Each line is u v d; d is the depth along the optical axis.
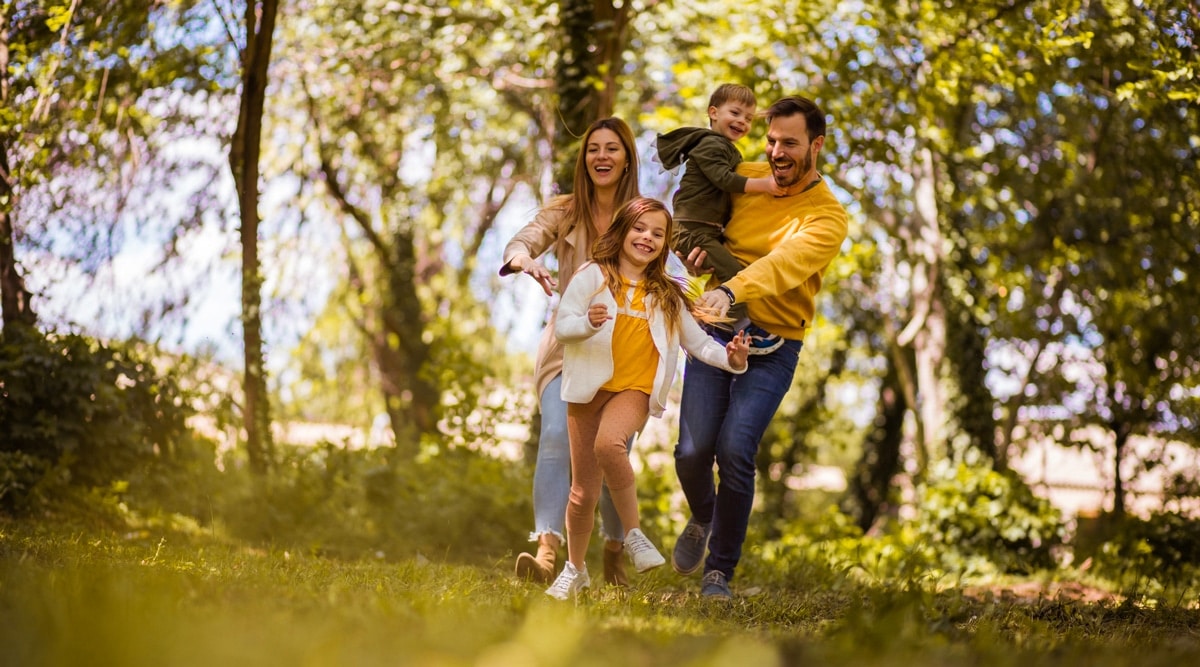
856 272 14.06
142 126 8.34
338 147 14.05
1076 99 11.47
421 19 12.43
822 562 6.47
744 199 4.59
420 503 6.95
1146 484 15.08
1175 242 11.95
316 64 13.21
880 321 17.89
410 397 16.00
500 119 15.32
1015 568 9.42
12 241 7.07
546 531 4.60
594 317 3.76
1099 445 13.68
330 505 6.79
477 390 8.72
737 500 4.37
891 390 18.31
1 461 6.03
